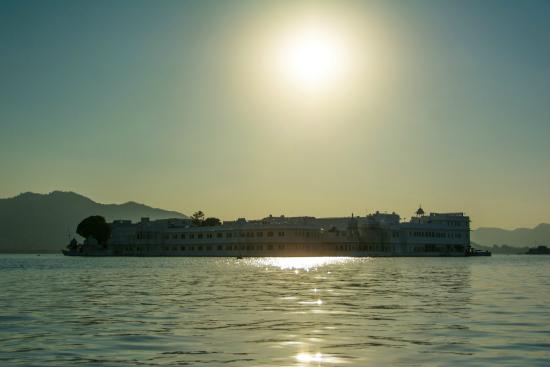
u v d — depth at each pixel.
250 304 47.09
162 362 24.95
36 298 53.56
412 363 24.44
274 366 24.05
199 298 52.81
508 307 43.91
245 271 112.94
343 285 69.88
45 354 26.73
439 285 69.44
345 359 25.25
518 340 29.48
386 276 91.69
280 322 36.22
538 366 23.78
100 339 30.44
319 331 32.56
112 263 179.50
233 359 25.42
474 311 41.38
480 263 171.25
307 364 24.36
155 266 147.38
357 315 39.50
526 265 152.12
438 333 31.69
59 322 36.69
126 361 25.20
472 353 26.34
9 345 28.91
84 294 58.03
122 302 49.28
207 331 32.78
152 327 34.34
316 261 186.75
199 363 24.70
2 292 61.03
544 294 55.59
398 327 33.88
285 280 81.06
